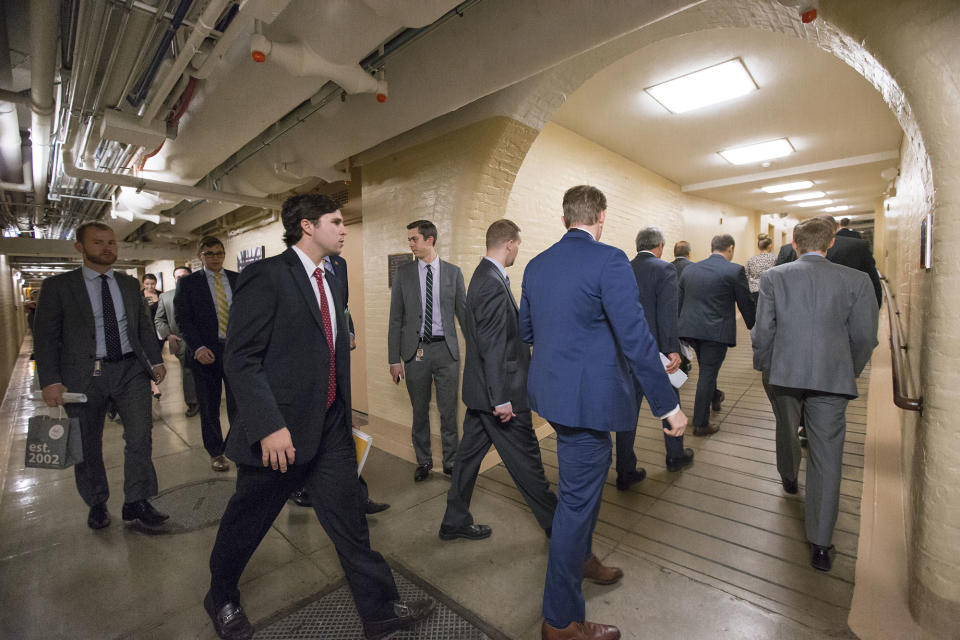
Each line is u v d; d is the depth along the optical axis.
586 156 5.39
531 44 2.11
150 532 2.52
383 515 2.64
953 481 1.50
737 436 3.65
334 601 1.92
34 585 2.07
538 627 1.73
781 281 2.13
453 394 3.16
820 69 3.80
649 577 2.00
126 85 2.68
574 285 1.56
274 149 3.90
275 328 1.54
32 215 8.20
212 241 3.15
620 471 2.82
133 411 2.53
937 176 1.45
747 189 8.38
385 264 4.10
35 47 2.37
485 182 3.33
